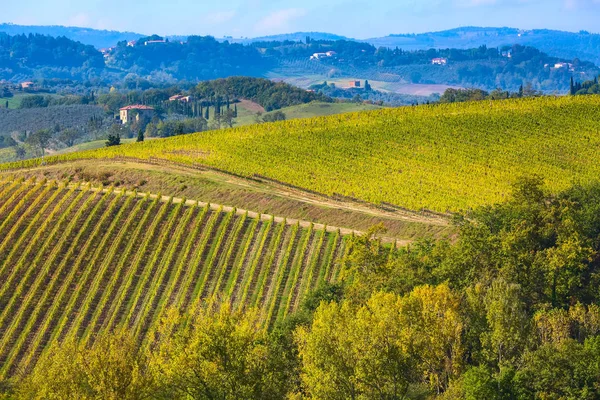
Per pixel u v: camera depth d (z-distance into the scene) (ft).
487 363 306.55
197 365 291.17
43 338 469.16
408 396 303.07
